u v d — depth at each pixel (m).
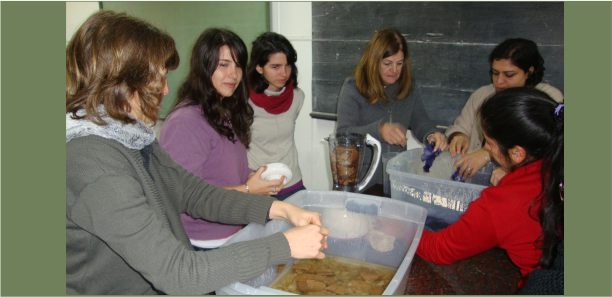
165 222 0.63
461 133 1.52
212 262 0.55
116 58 0.56
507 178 0.80
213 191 0.86
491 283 0.79
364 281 0.85
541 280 0.60
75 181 0.53
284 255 0.62
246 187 1.15
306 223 0.80
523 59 1.50
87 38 0.57
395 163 1.32
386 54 1.59
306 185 2.76
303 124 2.65
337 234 1.04
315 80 2.49
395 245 0.97
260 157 1.73
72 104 0.57
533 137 0.70
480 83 1.96
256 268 0.59
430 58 2.07
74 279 0.61
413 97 1.84
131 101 0.62
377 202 1.04
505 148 0.77
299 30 2.48
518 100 0.73
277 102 1.65
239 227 1.23
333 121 2.50
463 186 1.06
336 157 1.21
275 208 0.83
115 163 0.55
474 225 0.80
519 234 0.76
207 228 1.15
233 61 1.10
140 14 2.95
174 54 0.64
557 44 1.73
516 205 0.75
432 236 0.88
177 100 1.18
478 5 1.88
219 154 1.15
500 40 1.86
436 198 1.13
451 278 0.81
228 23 2.62
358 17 2.22
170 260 0.53
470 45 1.94
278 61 1.56
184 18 2.79
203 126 1.08
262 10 2.46
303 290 0.81
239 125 1.25
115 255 0.61
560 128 0.66
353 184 1.22
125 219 0.52
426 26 2.04
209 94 1.09
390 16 2.12
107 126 0.57
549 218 0.67
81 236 0.59
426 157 1.35
